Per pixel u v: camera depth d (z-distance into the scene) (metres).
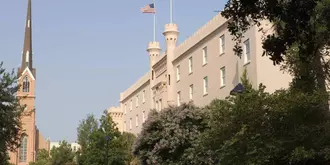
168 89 55.84
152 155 37.00
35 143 134.25
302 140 20.94
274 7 10.43
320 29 14.16
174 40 56.88
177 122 36.31
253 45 36.78
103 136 57.41
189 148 34.44
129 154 57.88
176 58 54.88
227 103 24.84
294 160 20.89
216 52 44.38
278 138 21.80
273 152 21.81
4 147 32.38
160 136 37.22
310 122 21.81
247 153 22.16
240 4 11.34
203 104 46.53
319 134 20.92
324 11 13.25
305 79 22.73
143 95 71.69
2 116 31.55
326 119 21.91
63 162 92.81
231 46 41.22
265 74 35.69
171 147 35.84
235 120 23.67
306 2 10.05
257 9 11.05
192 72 49.97
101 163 56.47
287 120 22.11
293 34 10.96
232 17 11.90
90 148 58.22
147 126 38.31
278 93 24.08
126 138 62.50
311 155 19.83
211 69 45.31
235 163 23.28
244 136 22.72
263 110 22.80
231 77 40.94
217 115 25.05
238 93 24.33
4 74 32.22
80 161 63.88
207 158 32.94
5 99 31.98
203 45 47.56
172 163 35.69
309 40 11.30
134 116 76.81
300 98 21.53
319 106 21.75
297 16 10.27
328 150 19.88
